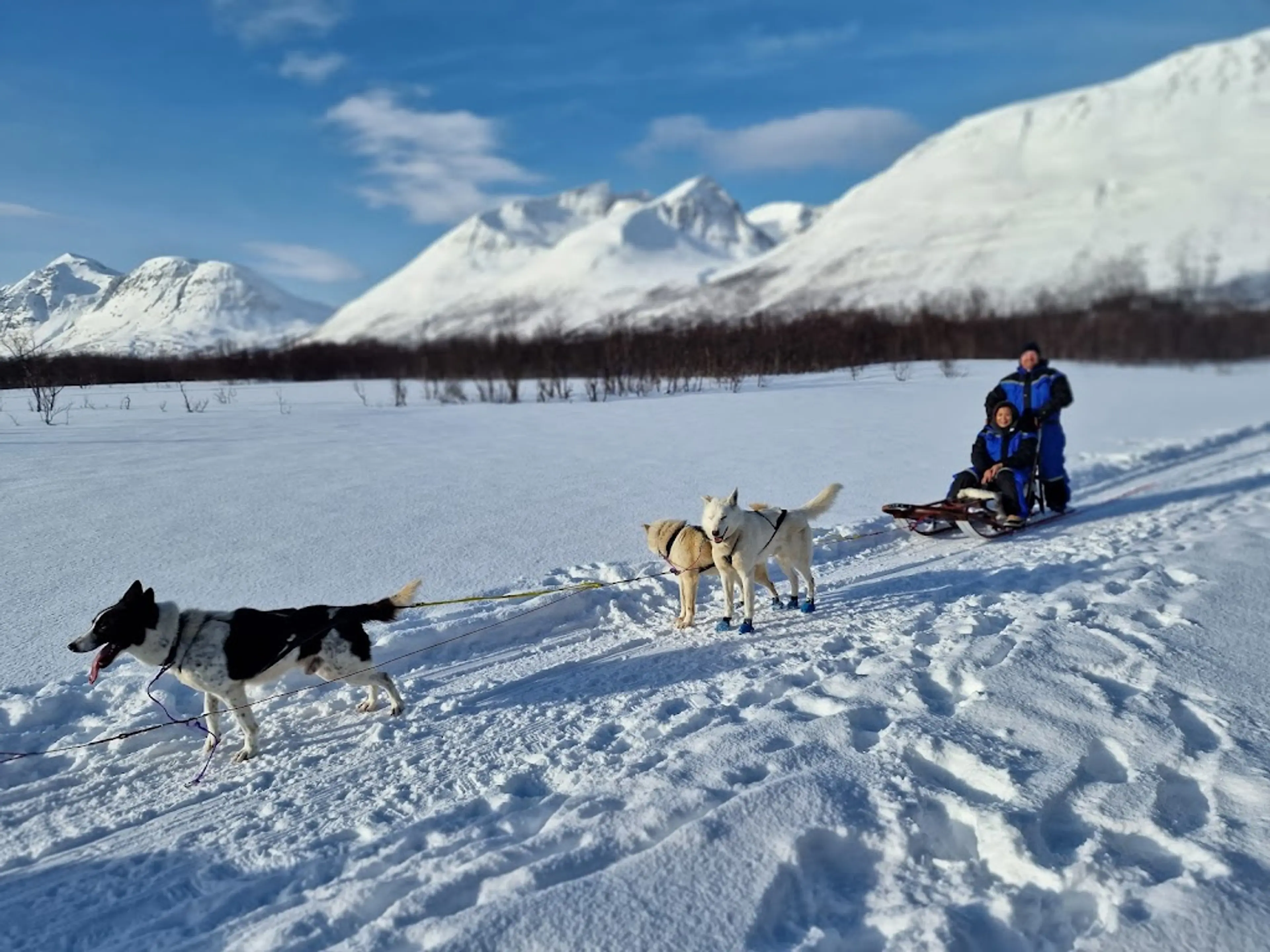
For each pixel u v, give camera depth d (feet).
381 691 18.06
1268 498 34.45
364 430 55.77
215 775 14.82
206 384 115.65
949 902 10.21
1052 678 16.03
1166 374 109.29
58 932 10.64
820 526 30.68
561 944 9.41
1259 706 14.73
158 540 27.22
